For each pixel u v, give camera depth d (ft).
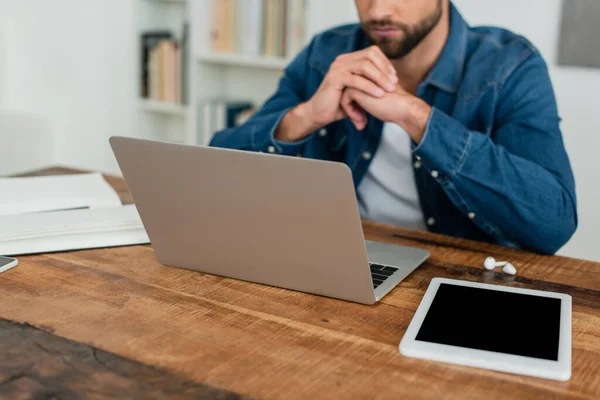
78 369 2.74
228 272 3.68
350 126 5.90
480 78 5.46
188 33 10.36
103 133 11.75
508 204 4.66
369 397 2.57
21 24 12.27
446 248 4.32
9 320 3.15
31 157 9.88
